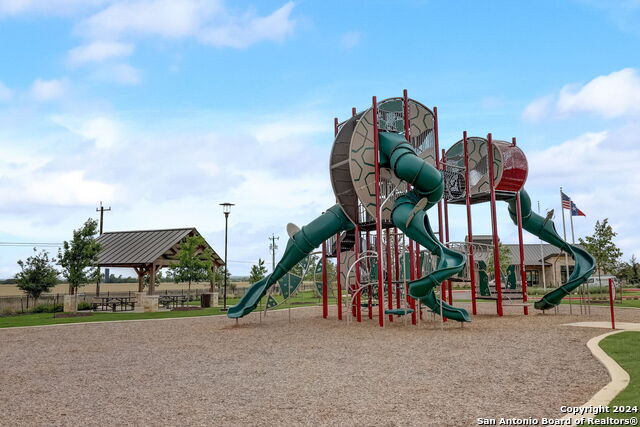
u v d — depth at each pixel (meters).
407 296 19.59
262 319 22.48
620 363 9.35
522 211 23.83
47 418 6.80
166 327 19.50
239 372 9.90
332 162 19.95
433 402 7.14
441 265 16.02
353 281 21.97
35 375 9.99
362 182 18.64
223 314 25.86
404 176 17.77
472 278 22.00
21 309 30.80
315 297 37.84
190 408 7.14
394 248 21.97
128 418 6.70
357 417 6.46
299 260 20.95
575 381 8.27
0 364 11.37
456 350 12.03
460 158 24.16
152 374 9.87
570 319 19.03
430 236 17.38
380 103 19.42
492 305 28.67
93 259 30.27
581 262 22.25
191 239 36.75
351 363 10.65
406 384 8.39
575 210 31.77
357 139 18.64
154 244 35.50
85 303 31.91
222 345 14.09
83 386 8.85
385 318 21.12
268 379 9.12
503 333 15.05
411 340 14.10
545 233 23.78
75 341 15.41
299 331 17.33
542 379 8.52
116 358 12.00
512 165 22.19
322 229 20.36
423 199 16.88
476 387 8.05
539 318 19.70
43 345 14.55
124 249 36.06
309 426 6.13
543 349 11.78
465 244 21.16
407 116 19.83
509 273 23.62
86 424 6.48
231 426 6.21
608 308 24.92
